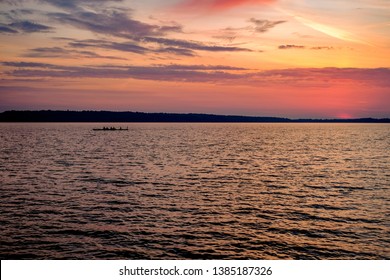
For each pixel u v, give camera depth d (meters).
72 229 23.69
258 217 26.75
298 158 64.94
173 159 62.97
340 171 48.97
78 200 31.44
